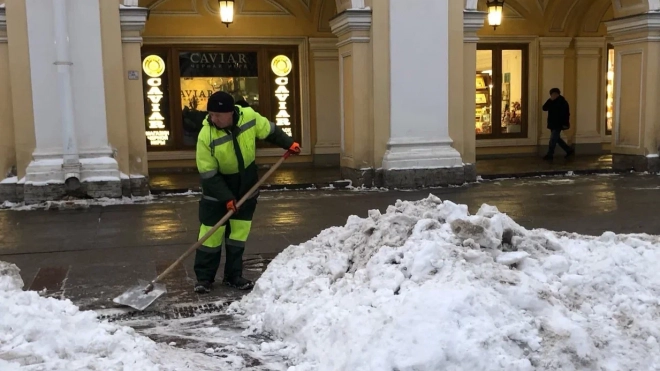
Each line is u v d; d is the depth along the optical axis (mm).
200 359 3402
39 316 3205
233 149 4652
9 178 9328
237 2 13398
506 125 15328
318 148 13969
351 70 10359
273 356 3445
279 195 9680
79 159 9250
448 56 10398
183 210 8461
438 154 10352
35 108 9141
